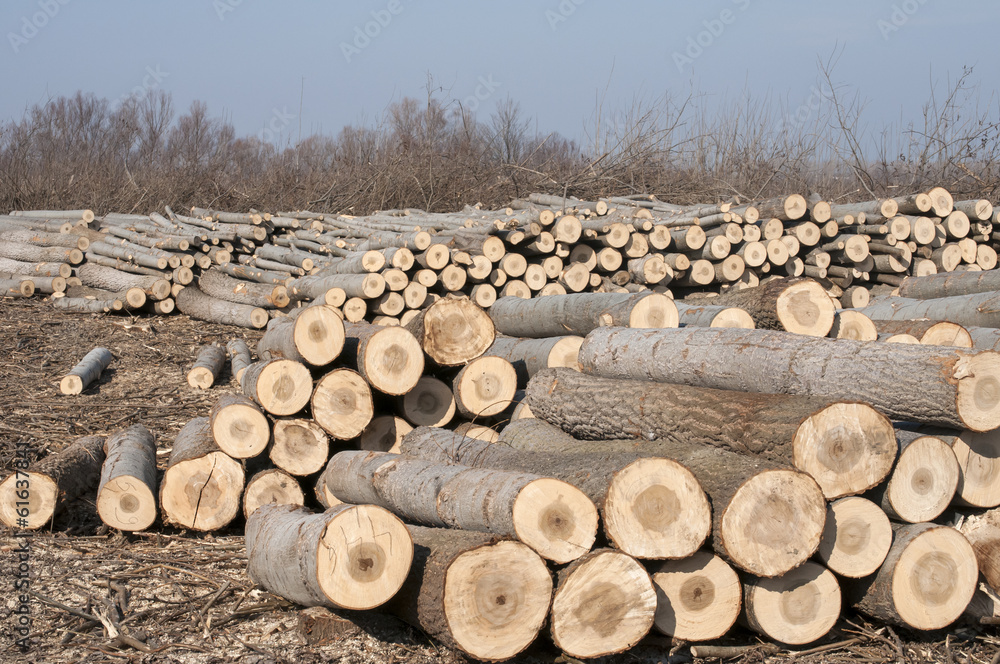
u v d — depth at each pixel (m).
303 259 12.81
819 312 6.42
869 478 4.24
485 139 22.17
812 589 4.26
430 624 4.00
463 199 19.27
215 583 5.02
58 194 20.12
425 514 4.72
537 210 11.56
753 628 4.30
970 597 4.35
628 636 3.98
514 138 22.44
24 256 14.53
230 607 4.74
